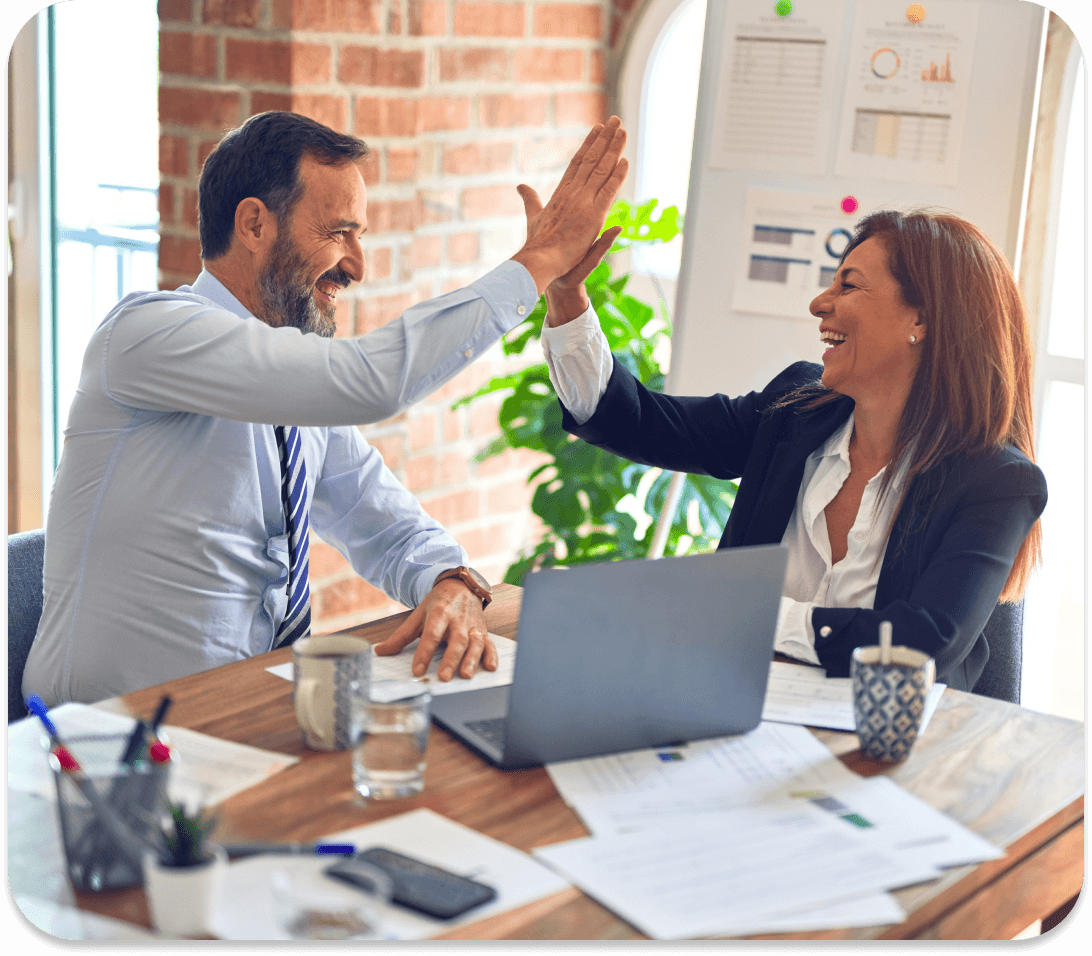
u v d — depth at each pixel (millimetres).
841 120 2281
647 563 1054
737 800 1021
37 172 2816
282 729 1144
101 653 1509
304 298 1634
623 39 3225
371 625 1481
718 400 1865
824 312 1608
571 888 865
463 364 1479
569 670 1047
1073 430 2613
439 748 1115
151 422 1517
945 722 1233
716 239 2410
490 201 2945
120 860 850
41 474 2961
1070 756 1154
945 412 1539
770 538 1682
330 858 890
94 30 2707
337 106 2414
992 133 2166
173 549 1522
